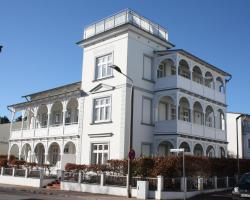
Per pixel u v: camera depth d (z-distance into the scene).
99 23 31.02
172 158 22.22
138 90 28.58
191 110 29.92
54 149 36.25
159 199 20.64
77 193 23.70
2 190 25.02
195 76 34.62
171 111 31.58
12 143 39.09
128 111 27.56
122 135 27.00
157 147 28.67
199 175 24.12
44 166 31.38
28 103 37.31
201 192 23.16
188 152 29.02
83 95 31.16
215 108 33.88
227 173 27.64
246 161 30.53
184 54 29.97
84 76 31.53
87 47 31.95
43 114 39.22
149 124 28.94
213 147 32.34
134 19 29.12
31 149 35.97
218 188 25.30
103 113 29.20
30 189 26.06
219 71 35.16
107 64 29.89
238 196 18.28
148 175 22.28
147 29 30.19
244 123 47.41
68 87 36.44
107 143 28.14
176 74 28.80
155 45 30.94
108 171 24.77
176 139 27.56
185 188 19.81
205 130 31.34
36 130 35.69
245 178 18.84
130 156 21.70
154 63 30.44
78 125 30.89
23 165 32.81
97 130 29.14
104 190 23.67
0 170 33.59
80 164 27.98
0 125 47.44
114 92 28.48
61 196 21.88
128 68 28.05
